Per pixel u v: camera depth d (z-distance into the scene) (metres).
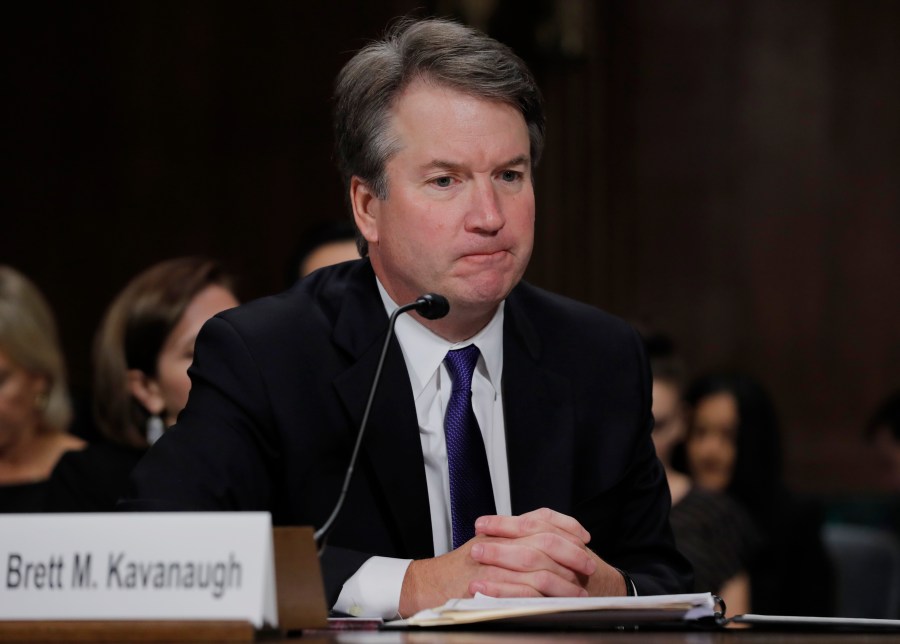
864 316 10.62
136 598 2.35
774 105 10.60
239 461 3.25
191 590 2.34
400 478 3.34
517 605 2.64
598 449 3.54
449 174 3.21
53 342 5.54
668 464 5.92
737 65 10.59
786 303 10.62
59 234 9.84
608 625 2.72
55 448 5.59
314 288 3.65
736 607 5.77
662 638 2.45
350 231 5.05
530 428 3.49
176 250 9.97
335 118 3.46
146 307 4.82
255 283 10.05
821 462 10.57
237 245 10.04
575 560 2.94
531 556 2.93
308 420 3.35
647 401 3.66
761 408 7.36
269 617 2.40
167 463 3.19
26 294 5.50
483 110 3.21
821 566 7.30
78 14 9.90
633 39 10.48
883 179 10.60
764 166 10.60
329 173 10.09
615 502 3.54
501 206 3.22
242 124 10.06
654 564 3.50
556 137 10.31
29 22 9.84
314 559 2.57
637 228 10.48
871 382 10.62
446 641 2.35
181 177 9.99
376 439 3.35
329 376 3.40
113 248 9.89
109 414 5.01
